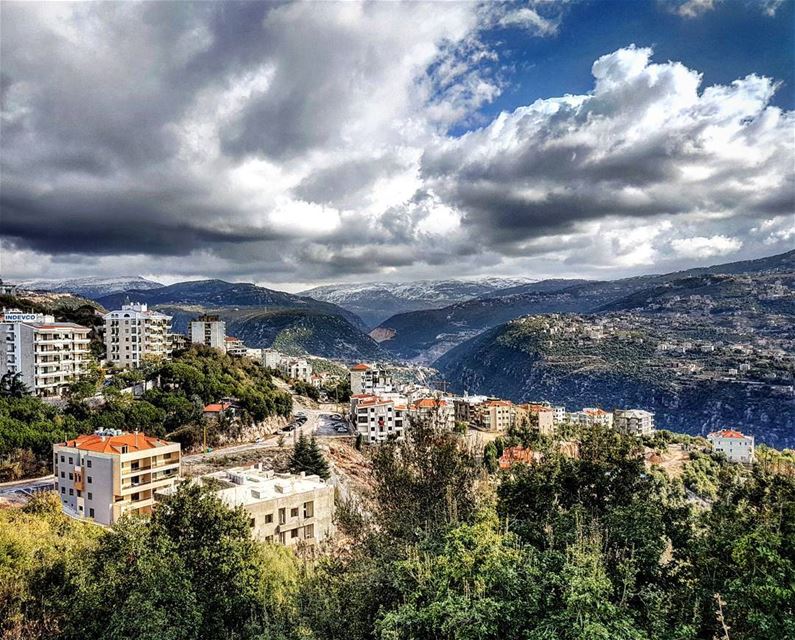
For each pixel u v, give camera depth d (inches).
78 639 1176.8
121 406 4520.2
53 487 3257.9
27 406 3973.9
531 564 985.5
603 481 1279.5
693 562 1047.0
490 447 4357.8
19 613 1270.9
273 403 6259.8
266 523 2496.3
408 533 1258.6
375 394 7352.4
